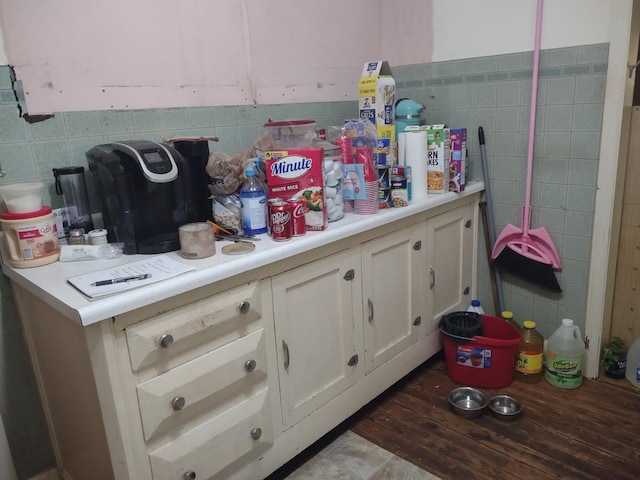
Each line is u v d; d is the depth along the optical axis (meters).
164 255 1.37
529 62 2.01
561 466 1.59
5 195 1.30
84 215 1.50
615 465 1.59
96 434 1.27
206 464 1.30
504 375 2.02
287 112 2.08
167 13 1.65
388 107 1.98
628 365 2.06
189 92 1.75
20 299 1.42
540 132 2.05
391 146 1.90
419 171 1.94
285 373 1.50
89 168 1.47
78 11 1.46
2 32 1.33
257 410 1.41
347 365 1.73
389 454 1.70
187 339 1.22
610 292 2.07
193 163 1.57
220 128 1.86
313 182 1.51
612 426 1.78
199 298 1.24
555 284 2.12
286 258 1.43
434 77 2.31
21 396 1.51
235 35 1.85
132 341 1.12
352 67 2.33
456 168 2.04
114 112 1.58
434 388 2.08
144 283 1.13
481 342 1.97
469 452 1.68
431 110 2.37
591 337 2.07
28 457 1.55
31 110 1.41
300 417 1.58
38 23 1.39
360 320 1.75
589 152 1.94
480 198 2.27
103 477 1.32
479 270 2.39
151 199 1.36
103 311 1.04
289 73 2.06
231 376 1.32
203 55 1.77
